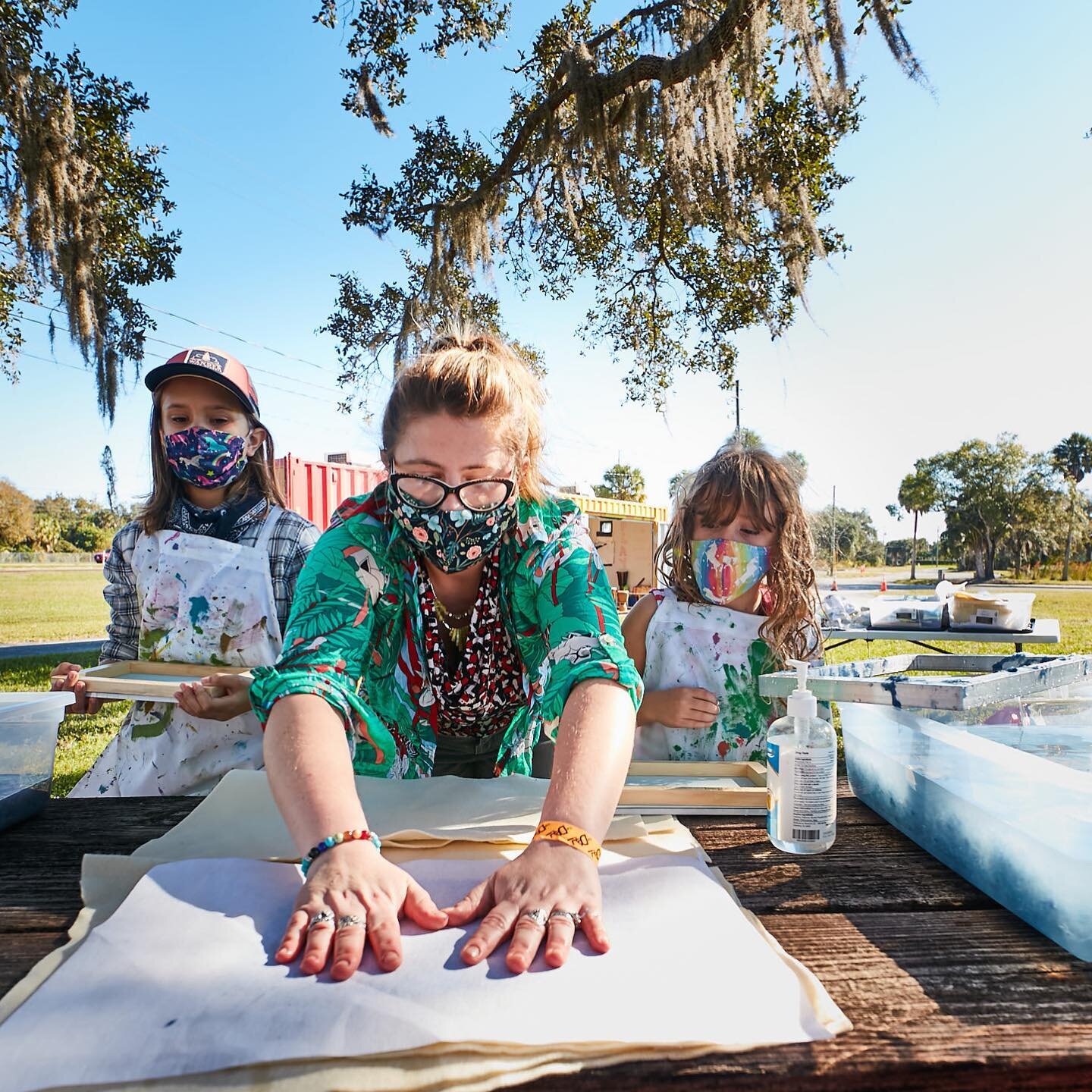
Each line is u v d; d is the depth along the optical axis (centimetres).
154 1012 64
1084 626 1327
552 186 991
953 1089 58
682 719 170
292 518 207
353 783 95
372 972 70
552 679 113
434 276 1034
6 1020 63
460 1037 60
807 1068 58
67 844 109
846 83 616
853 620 497
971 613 452
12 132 768
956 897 90
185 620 195
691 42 778
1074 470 6888
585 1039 60
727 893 87
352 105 979
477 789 126
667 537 201
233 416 201
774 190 845
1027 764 85
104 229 848
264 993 67
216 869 91
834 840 108
